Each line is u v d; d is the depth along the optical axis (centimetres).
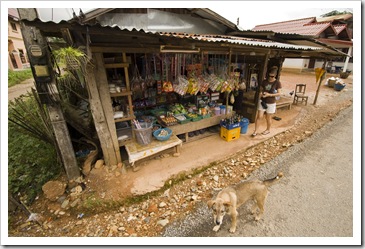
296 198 309
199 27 534
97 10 339
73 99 514
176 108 486
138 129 360
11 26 1377
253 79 694
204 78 449
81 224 276
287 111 710
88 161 366
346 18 1512
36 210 304
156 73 419
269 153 436
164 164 382
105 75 312
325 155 426
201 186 337
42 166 379
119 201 299
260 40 540
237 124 473
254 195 259
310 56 738
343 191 322
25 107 393
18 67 1438
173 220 275
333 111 707
